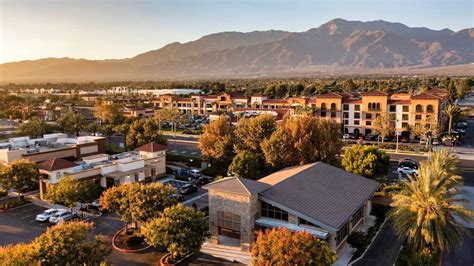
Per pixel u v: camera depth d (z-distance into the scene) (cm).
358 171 6362
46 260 3241
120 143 10931
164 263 4119
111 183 6906
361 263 4128
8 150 7244
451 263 4066
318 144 6706
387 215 4241
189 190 6606
